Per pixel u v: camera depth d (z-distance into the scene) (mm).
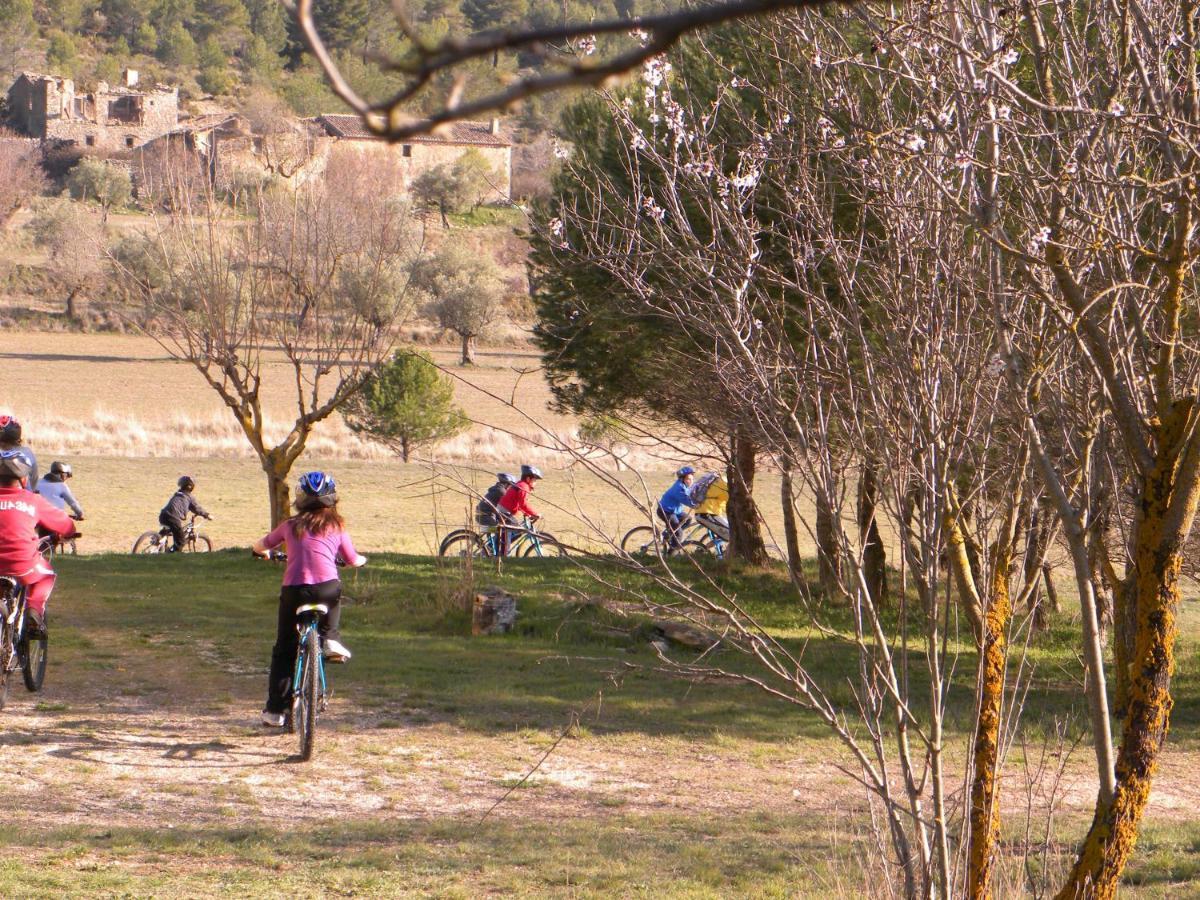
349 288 22359
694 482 26125
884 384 5078
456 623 19188
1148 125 4488
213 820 9547
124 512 38000
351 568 23266
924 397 4793
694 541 25906
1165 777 13438
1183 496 4945
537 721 13797
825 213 5301
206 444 54000
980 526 5535
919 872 5625
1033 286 4617
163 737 12000
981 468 5109
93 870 7953
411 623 19359
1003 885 6418
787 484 5129
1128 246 4750
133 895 7422
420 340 91500
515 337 93250
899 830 5070
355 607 20312
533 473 23688
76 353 99812
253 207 22469
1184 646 22969
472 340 85125
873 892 6910
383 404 50406
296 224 21938
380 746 12297
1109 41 5016
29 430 54031
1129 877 9070
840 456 5227
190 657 15805
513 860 8828
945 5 4730
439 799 10664
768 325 5109
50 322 115438
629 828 10047
